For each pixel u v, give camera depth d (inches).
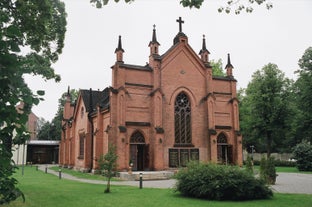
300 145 1653.5
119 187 840.9
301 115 1584.6
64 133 2017.7
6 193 171.9
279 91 1859.0
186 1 376.8
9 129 156.2
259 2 455.5
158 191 740.0
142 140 1300.4
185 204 543.2
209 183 605.0
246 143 2399.1
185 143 1380.4
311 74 1486.2
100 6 321.4
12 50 148.6
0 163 156.3
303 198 617.0
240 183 599.5
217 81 1525.6
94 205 531.2
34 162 2650.1
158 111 1310.3
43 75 684.1
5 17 153.6
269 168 931.3
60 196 641.6
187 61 1444.4
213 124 1430.9
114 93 1263.5
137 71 1333.7
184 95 1424.7
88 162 1486.2
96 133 1362.0
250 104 1926.7
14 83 146.6
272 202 569.0
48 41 764.6
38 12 617.6
